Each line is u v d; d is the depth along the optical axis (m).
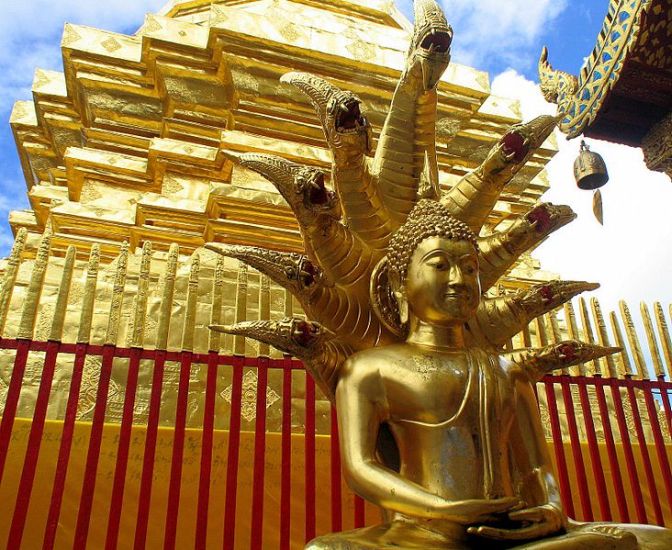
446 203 4.04
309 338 3.27
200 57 10.04
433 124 4.07
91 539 4.51
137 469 4.86
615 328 6.03
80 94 10.62
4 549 4.34
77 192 10.16
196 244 8.45
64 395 5.47
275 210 8.13
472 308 3.43
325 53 10.00
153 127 10.38
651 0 6.17
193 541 4.72
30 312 4.51
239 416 4.62
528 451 3.39
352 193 3.82
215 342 4.80
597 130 7.58
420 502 2.83
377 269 3.78
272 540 4.91
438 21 3.78
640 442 5.48
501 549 2.84
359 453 3.13
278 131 9.80
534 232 3.92
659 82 6.84
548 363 3.65
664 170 7.45
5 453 4.11
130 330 5.18
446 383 3.27
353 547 2.76
